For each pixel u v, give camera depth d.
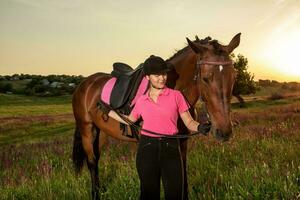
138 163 4.11
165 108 4.00
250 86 63.38
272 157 8.25
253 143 10.16
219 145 9.96
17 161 11.27
